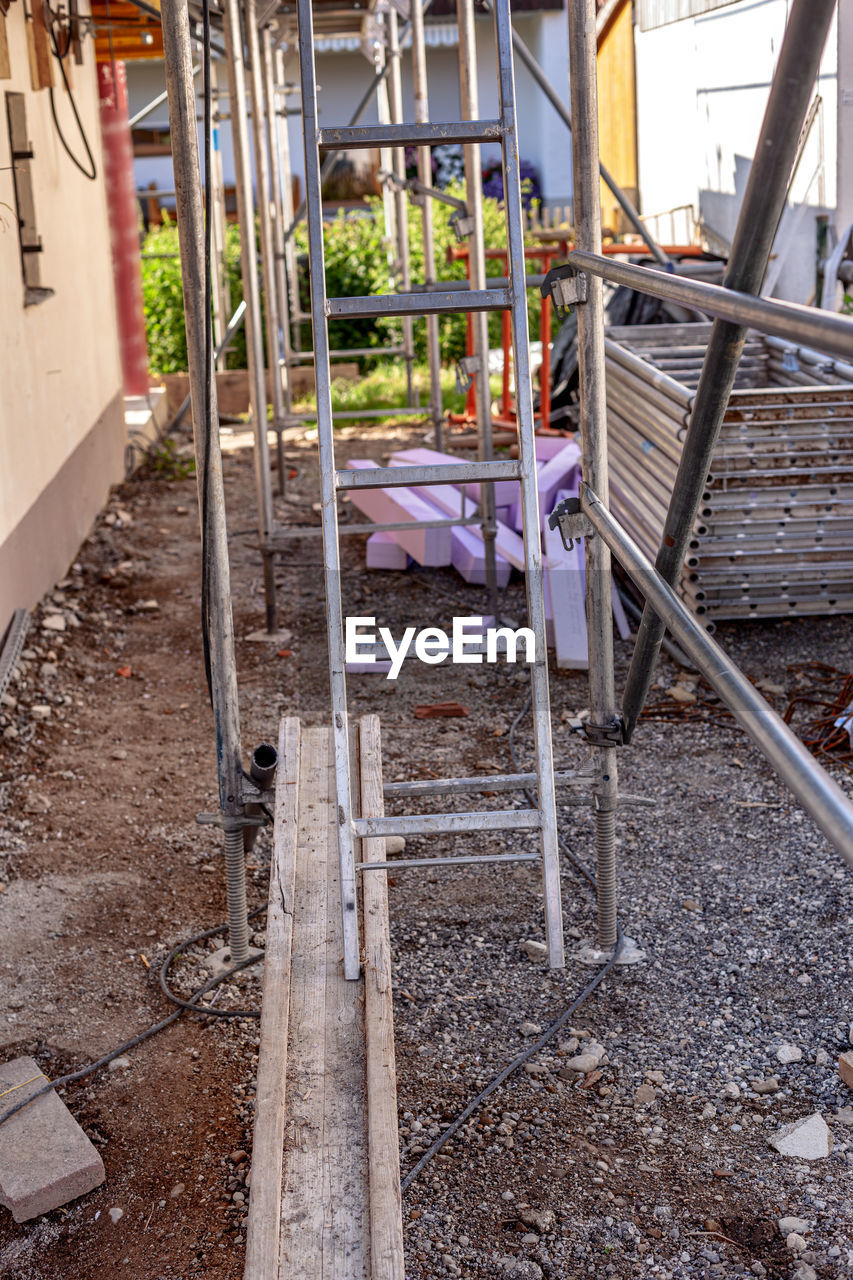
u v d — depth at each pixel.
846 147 5.50
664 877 3.75
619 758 4.60
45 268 7.16
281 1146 2.13
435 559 6.59
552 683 5.32
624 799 3.30
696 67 8.27
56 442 7.12
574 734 4.77
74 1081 2.95
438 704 5.08
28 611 5.92
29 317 6.59
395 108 8.64
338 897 2.93
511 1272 2.28
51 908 3.71
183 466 10.22
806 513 5.29
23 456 6.21
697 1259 2.30
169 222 14.84
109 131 11.09
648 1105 2.75
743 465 5.24
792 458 5.23
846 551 5.33
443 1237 2.38
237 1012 3.18
